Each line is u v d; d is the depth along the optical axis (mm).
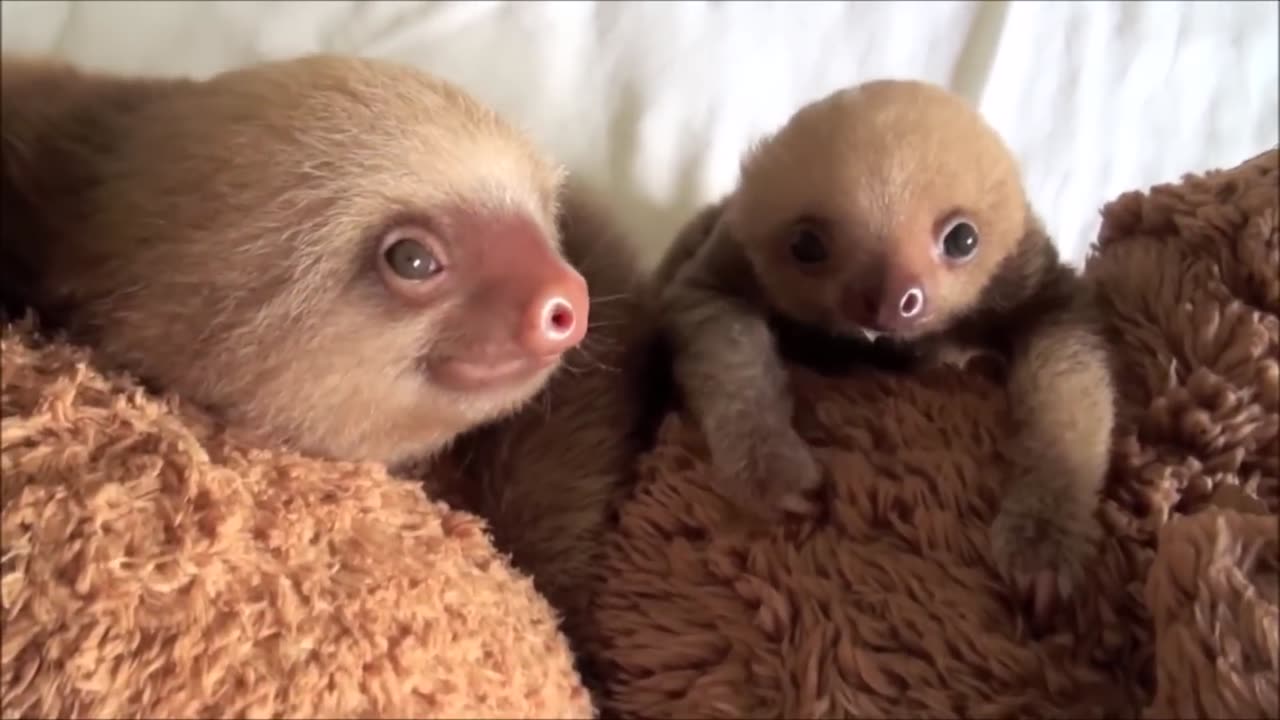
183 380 185
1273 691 169
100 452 168
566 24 330
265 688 163
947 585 199
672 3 334
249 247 182
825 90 338
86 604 157
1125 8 350
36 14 309
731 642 203
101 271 190
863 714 190
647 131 324
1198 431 204
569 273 193
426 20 322
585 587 224
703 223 294
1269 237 212
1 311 194
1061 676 191
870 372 237
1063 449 210
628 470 233
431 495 216
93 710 156
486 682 182
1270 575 178
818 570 203
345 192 184
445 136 192
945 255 240
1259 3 356
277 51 315
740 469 213
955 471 209
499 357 189
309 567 174
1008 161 251
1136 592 197
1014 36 343
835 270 242
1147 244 232
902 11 344
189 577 163
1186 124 345
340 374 187
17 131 207
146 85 223
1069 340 226
